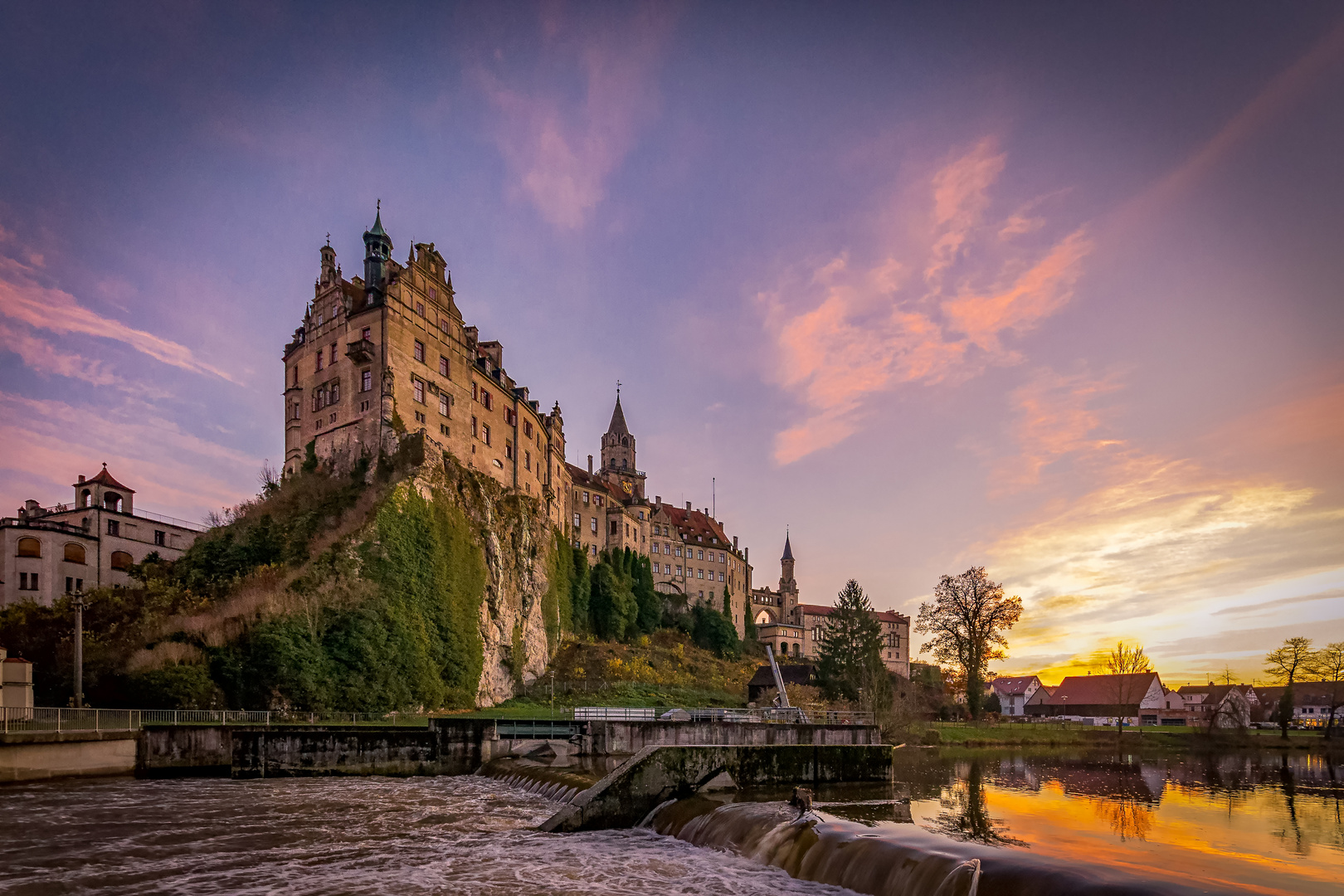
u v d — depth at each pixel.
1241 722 129.88
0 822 28.88
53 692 50.47
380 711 59.06
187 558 70.81
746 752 34.34
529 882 21.31
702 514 171.25
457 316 88.12
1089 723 135.12
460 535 76.75
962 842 21.94
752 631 163.25
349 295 82.19
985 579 96.75
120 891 20.16
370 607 62.53
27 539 79.25
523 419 100.06
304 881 21.23
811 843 22.97
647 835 28.25
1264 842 28.45
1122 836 28.77
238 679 53.41
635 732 50.34
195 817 30.12
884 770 38.84
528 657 87.94
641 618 126.75
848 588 110.88
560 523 110.12
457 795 37.03
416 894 20.14
